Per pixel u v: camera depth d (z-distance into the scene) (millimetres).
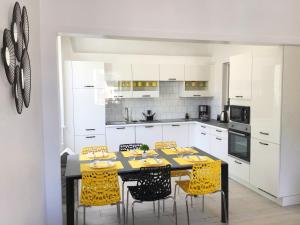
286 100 3574
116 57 5688
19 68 1593
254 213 3537
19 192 1585
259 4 3139
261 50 3871
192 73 6156
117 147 5609
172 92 6500
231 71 4645
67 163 3176
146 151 3537
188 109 6648
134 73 5762
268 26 3188
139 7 2766
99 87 5371
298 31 3303
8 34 1377
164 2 2830
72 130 5305
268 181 3850
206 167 2961
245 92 4266
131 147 4102
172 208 3707
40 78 2527
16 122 1558
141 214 3533
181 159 3289
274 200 3881
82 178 2693
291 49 3514
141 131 5770
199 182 2971
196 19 2936
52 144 2623
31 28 2143
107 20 2688
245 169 4355
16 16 1535
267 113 3812
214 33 3004
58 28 2582
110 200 2781
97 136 5461
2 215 1243
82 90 5293
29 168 1902
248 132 4246
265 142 3879
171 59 6027
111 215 3520
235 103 4590
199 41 3045
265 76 3814
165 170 2914
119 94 5773
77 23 2619
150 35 2809
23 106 1738
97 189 2729
